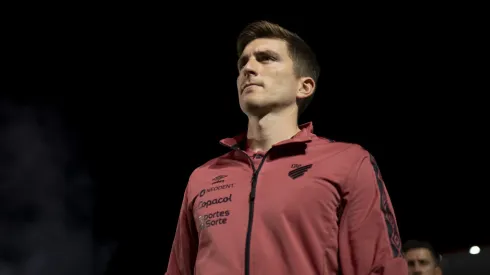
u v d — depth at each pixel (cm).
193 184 268
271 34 279
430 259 459
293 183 236
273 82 264
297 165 243
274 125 264
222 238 233
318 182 235
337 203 234
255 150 266
